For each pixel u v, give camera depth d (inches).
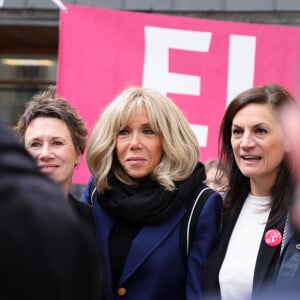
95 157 80.0
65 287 32.3
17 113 232.8
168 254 75.3
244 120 74.8
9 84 235.0
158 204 75.5
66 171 77.4
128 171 78.4
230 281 71.3
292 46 125.1
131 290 75.5
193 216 76.8
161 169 77.9
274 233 69.8
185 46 126.2
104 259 75.8
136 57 125.1
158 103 78.9
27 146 77.4
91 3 192.2
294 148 28.8
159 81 126.0
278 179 72.0
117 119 78.6
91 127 124.0
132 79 125.0
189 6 192.4
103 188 79.3
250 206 76.7
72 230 33.7
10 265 31.1
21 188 32.9
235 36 126.0
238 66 126.3
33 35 219.1
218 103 126.3
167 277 75.1
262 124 73.4
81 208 80.2
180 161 78.2
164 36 125.8
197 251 75.7
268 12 191.0
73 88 124.0
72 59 124.1
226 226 77.1
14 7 202.1
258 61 125.9
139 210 75.4
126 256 76.0
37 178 34.8
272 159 72.5
